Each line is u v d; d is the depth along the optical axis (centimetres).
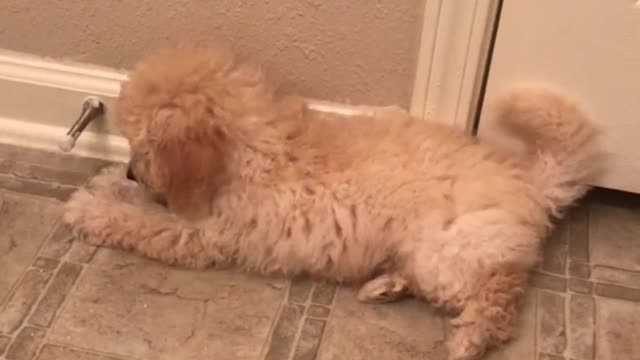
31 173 172
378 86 160
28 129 177
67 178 172
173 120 138
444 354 140
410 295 150
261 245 148
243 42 159
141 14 159
